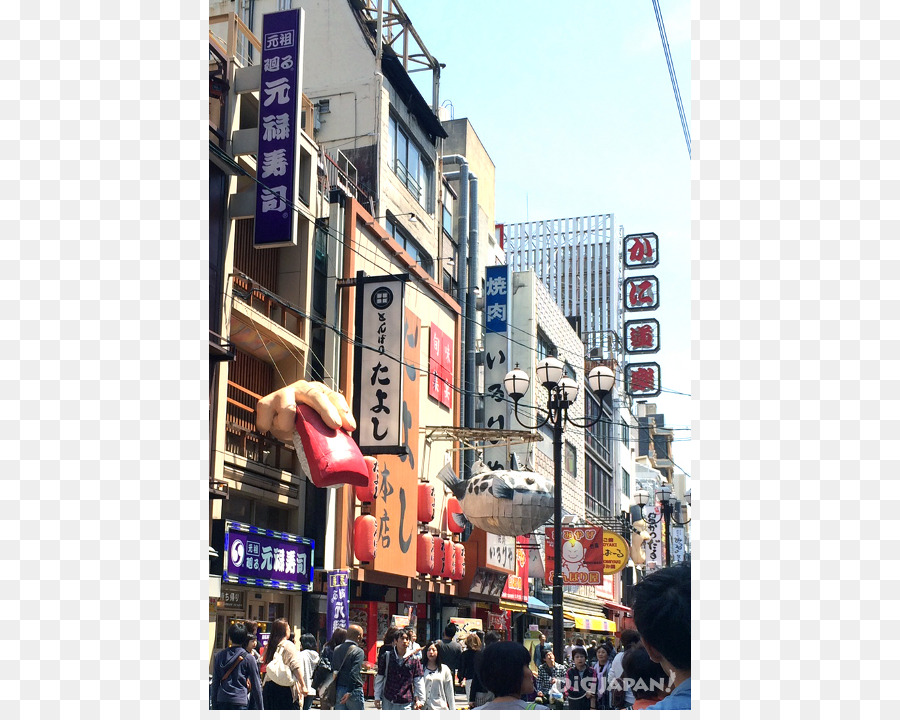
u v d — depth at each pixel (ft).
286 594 62.90
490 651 16.71
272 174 55.31
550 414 55.31
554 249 217.36
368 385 69.87
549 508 75.72
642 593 11.70
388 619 77.56
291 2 95.86
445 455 92.48
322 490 67.82
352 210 74.18
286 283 67.92
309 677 43.34
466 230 114.32
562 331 142.92
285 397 57.77
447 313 97.04
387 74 95.04
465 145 125.18
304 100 71.82
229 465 56.95
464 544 94.73
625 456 189.06
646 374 119.24
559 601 51.24
